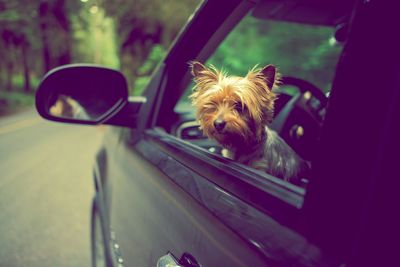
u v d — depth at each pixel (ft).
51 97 6.29
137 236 5.65
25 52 94.79
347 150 2.16
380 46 2.05
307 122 7.07
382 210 1.94
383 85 2.00
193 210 3.91
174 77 6.86
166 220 4.58
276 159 5.51
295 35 20.40
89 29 102.68
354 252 2.04
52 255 10.93
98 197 9.22
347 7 8.36
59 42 93.76
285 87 9.40
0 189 17.26
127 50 80.23
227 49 30.71
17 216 13.87
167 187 4.86
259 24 28.68
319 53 15.66
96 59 137.69
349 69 2.20
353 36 2.22
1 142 30.91
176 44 6.44
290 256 2.40
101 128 39.91
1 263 10.43
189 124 8.13
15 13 77.25
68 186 17.70
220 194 3.64
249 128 5.58
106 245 7.80
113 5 76.38
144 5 74.54
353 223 2.08
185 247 3.85
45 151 26.66
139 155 6.67
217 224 3.36
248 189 3.31
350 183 2.12
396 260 1.88
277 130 7.27
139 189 6.05
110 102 6.56
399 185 1.89
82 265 10.42
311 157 6.91
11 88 94.73
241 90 5.72
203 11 5.54
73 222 13.34
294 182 5.45
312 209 2.38
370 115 2.05
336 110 2.26
